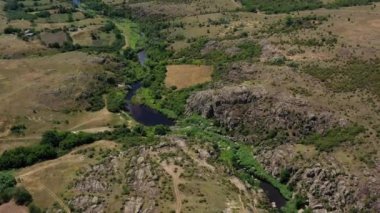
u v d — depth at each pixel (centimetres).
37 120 17338
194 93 17788
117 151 14750
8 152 15062
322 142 14375
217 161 14288
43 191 13488
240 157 14888
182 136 15512
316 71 17325
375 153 13550
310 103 15525
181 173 13262
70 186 13488
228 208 12262
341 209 12800
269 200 13388
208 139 15612
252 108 16088
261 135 15412
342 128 14600
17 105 17925
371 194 12719
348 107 15288
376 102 15350
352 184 13000
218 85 17750
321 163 13712
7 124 16988
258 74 17712
